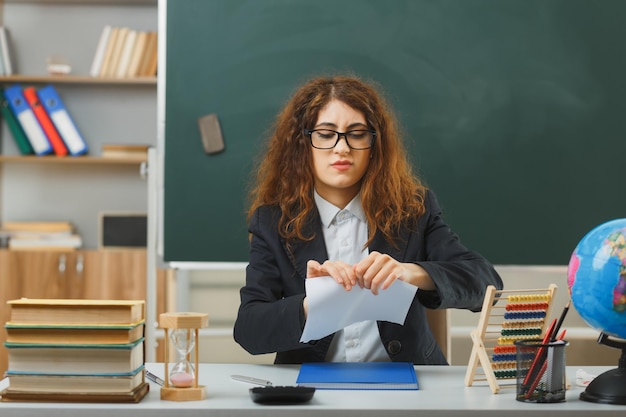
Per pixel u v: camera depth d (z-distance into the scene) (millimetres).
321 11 3068
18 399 1255
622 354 1307
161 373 1584
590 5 3047
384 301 1470
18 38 4105
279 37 3064
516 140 3043
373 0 3062
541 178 3037
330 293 1450
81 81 3930
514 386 1400
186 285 3428
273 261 1814
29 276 3652
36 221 4121
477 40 3053
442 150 3043
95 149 4125
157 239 3035
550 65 3047
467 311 3232
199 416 1211
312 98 1812
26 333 1258
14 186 4125
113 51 3951
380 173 1816
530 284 3199
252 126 3051
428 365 1706
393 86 3055
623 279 1231
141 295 3654
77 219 4125
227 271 3445
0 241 3818
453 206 3037
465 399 1293
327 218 1821
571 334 3117
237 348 3240
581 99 3045
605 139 3043
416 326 1799
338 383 1393
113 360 1253
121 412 1213
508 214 3031
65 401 1253
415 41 3061
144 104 4137
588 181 3035
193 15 3062
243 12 3064
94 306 1261
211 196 3039
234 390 1377
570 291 1305
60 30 4113
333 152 1715
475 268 1664
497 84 3049
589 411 1204
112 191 4137
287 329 1545
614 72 3045
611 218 3031
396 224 1823
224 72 3061
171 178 3043
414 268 1573
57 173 4133
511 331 1425
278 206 1849
